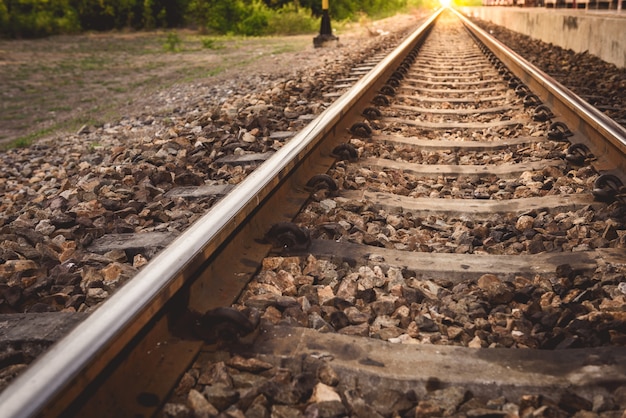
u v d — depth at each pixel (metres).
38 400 1.60
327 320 2.58
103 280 2.93
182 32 28.88
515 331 2.48
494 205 3.87
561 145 5.25
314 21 26.25
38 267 3.21
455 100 7.92
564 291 2.77
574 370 2.11
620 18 10.48
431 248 3.30
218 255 2.79
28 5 27.61
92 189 4.59
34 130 9.16
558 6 18.77
